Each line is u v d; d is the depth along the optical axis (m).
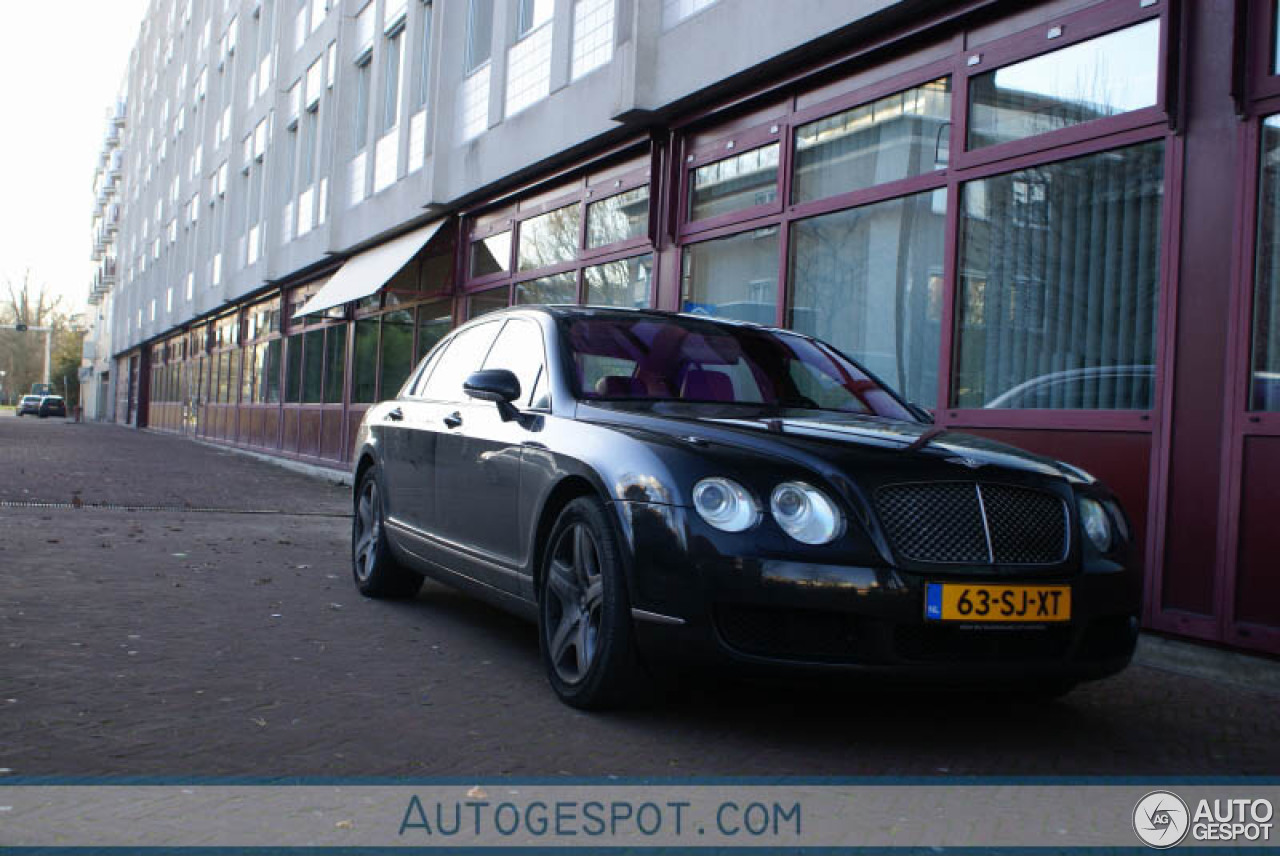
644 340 5.24
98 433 37.41
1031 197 6.84
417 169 15.92
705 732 4.03
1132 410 6.00
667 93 9.77
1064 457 6.32
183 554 8.25
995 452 4.18
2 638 5.10
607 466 4.14
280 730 3.88
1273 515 5.24
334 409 20.11
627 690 4.10
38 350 99.19
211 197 32.84
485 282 14.36
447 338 6.64
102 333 70.06
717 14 9.20
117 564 7.57
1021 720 4.45
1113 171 6.35
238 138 28.94
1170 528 5.70
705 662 3.76
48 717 3.91
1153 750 4.09
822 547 3.69
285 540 9.55
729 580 3.70
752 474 3.82
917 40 7.68
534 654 5.28
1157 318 5.94
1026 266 6.84
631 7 10.38
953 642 3.78
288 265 22.86
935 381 7.49
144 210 49.09
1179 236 5.76
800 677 3.71
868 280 8.09
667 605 3.81
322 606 6.38
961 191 7.29
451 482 5.55
